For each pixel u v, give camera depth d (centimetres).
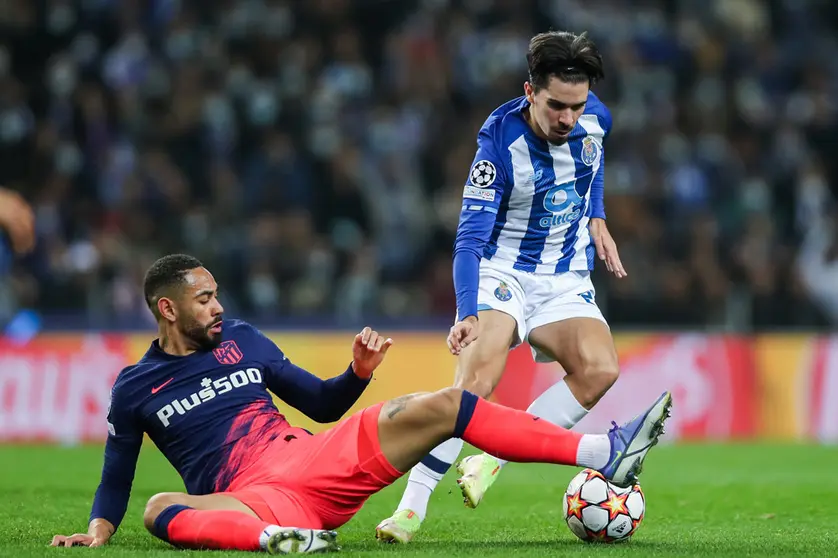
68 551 1483
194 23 5591
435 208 5028
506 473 3095
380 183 5122
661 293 4612
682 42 5928
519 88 5453
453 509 2233
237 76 5391
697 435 4216
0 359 3950
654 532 1838
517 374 4066
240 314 4528
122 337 4012
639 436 1484
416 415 1502
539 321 1886
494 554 1488
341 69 5541
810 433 4291
